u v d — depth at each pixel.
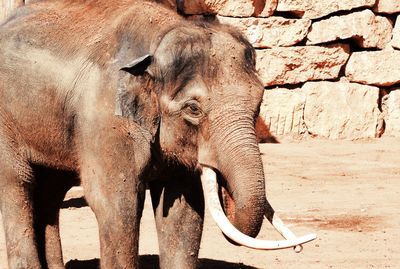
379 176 17.98
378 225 13.95
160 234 9.81
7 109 9.92
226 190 8.85
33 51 9.70
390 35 23.41
